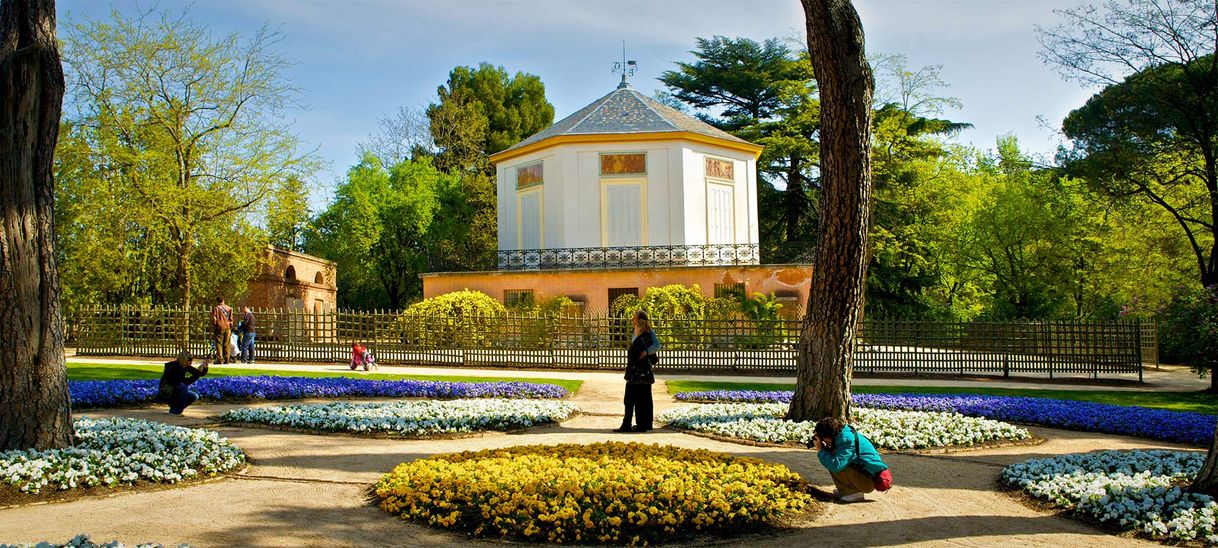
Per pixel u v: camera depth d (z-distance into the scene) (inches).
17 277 362.6
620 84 1566.2
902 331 952.3
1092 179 1127.6
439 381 740.7
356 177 1982.0
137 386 632.4
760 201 2037.4
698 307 1154.7
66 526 269.6
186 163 1272.1
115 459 346.3
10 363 359.3
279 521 281.7
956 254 1836.9
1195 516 278.7
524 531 268.8
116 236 1209.4
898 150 1833.2
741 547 265.6
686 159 1365.7
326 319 1000.2
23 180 367.2
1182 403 723.4
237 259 1264.8
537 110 2618.1
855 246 481.4
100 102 1217.4
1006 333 949.8
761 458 398.9
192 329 1026.7
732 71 2143.2
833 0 474.0
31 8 378.6
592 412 601.9
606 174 1363.2
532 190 1427.2
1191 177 1127.0
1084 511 302.5
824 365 486.6
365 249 1905.8
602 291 1268.5
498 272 1296.8
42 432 364.2
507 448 391.9
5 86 364.5
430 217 1962.4
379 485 324.5
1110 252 1510.8
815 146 1910.7
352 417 498.9
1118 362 933.8
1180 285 1325.0
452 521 277.9
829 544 268.2
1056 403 623.8
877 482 318.0
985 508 315.3
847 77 475.2
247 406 601.0
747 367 935.7
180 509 295.0
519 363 957.8
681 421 514.0
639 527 275.6
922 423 498.6
